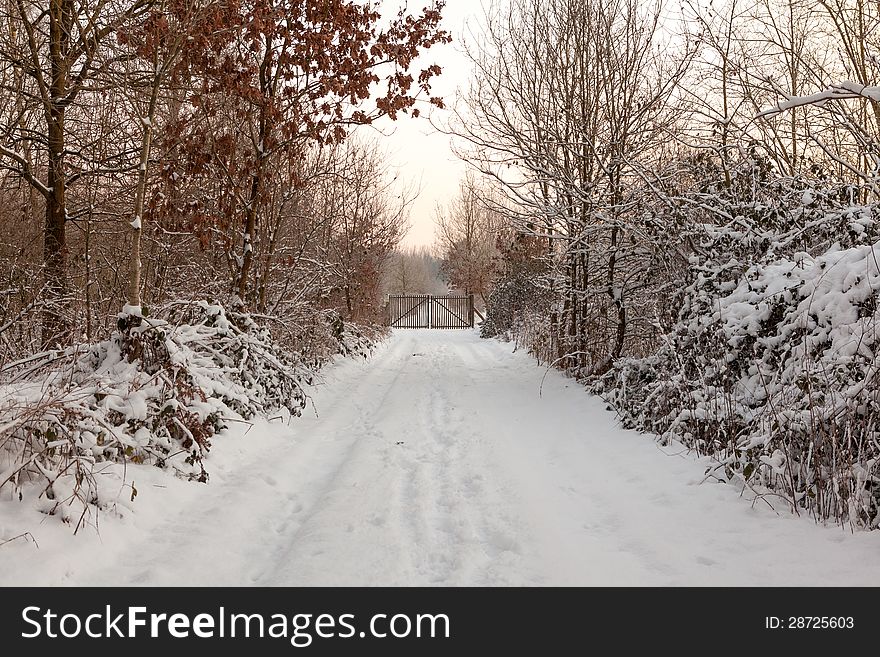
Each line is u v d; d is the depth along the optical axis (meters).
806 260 6.48
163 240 10.25
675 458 6.28
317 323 13.63
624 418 7.93
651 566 4.07
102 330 7.14
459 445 7.39
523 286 20.47
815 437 4.78
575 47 11.86
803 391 5.14
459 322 40.25
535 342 16.09
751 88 9.60
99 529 4.31
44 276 8.59
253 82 9.53
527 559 4.18
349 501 5.34
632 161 9.53
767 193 8.07
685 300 7.82
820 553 3.94
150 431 5.71
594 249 11.03
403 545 4.42
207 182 10.70
